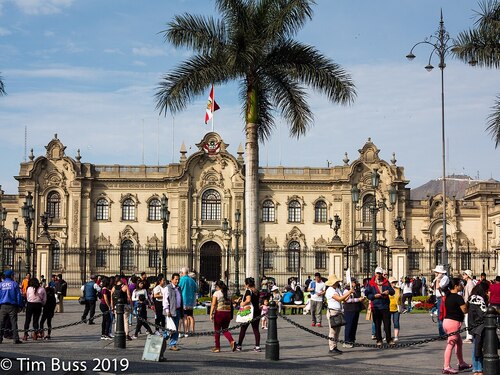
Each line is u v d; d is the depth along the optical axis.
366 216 95.38
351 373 21.95
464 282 32.78
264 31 41.03
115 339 28.27
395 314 30.89
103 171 95.50
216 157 95.19
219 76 41.50
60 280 50.59
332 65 42.00
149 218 95.25
